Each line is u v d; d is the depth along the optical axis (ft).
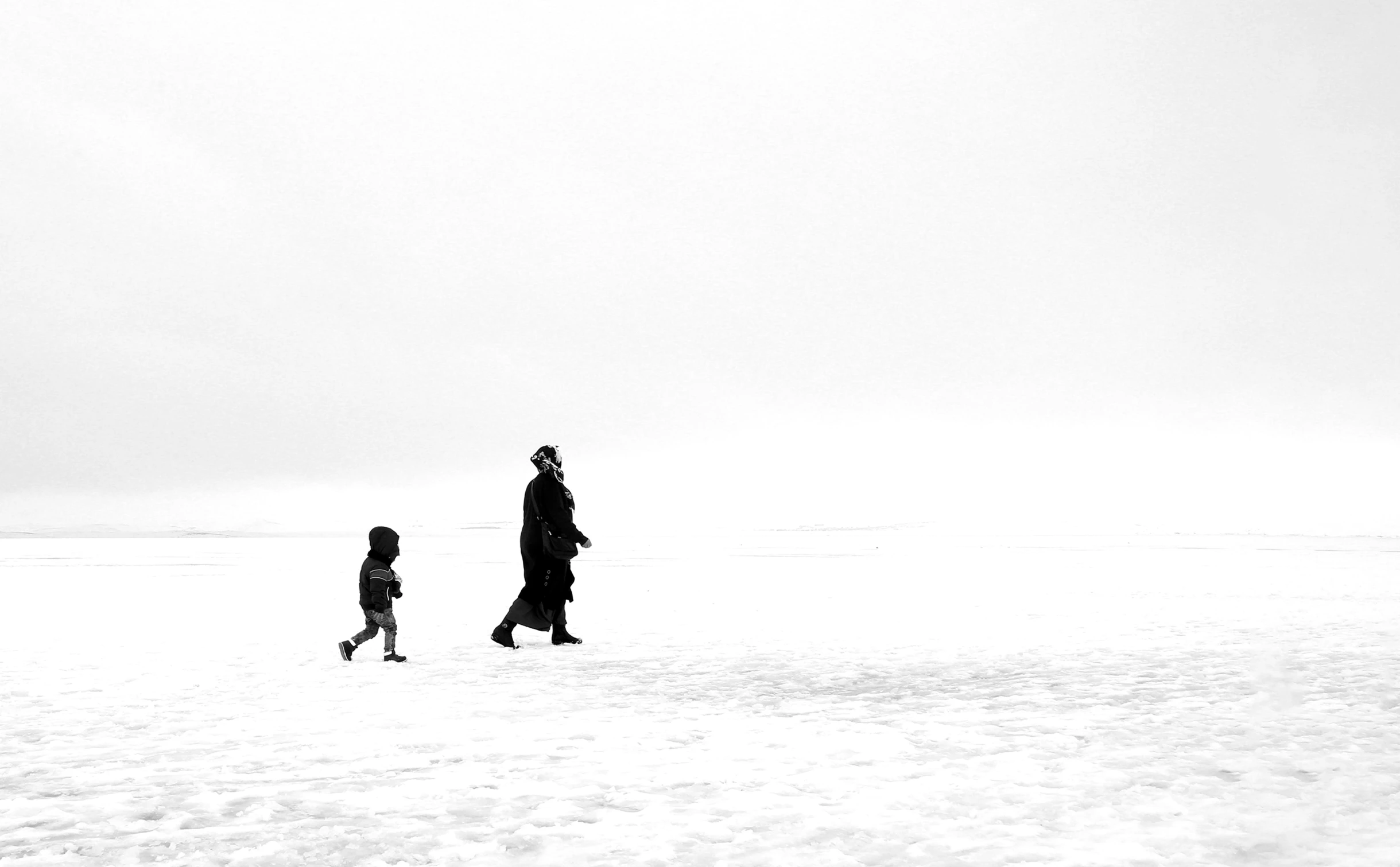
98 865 12.70
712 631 45.85
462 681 30.27
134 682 30.58
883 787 16.69
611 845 13.48
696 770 18.13
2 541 381.40
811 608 58.59
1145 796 15.90
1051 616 51.65
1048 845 13.39
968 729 21.93
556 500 39.73
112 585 87.51
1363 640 38.52
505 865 12.67
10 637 44.29
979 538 338.13
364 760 19.26
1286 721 22.35
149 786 17.29
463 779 17.52
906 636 42.60
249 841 13.75
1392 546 197.98
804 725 22.57
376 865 12.69
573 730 22.22
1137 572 99.55
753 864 12.64
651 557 160.35
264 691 28.40
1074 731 21.48
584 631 46.16
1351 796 15.78
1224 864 12.54
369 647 40.34
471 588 82.07
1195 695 26.16
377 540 35.60
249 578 99.45
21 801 16.14
